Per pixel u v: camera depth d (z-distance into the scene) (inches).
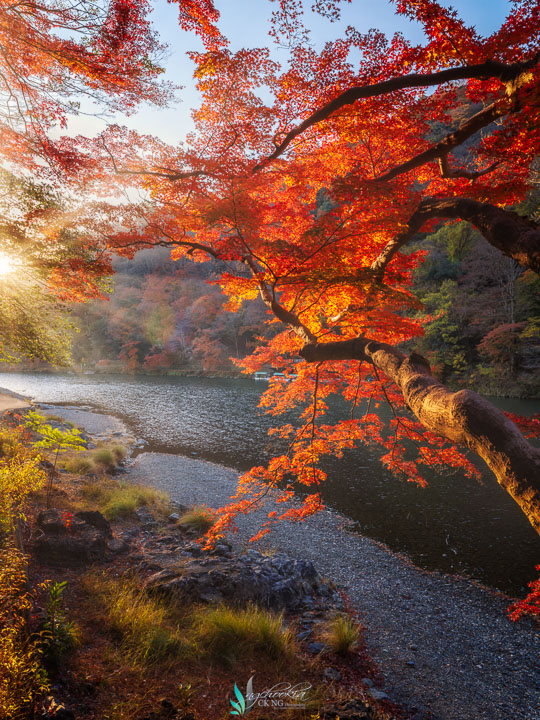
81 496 409.4
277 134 211.0
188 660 196.5
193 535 390.3
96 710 151.5
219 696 177.2
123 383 1726.1
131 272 2568.9
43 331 383.9
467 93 188.7
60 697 151.3
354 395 320.8
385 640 276.4
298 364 330.3
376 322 256.1
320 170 252.1
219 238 275.9
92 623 207.9
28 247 249.6
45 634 174.4
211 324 2197.3
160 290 2274.9
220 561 305.3
